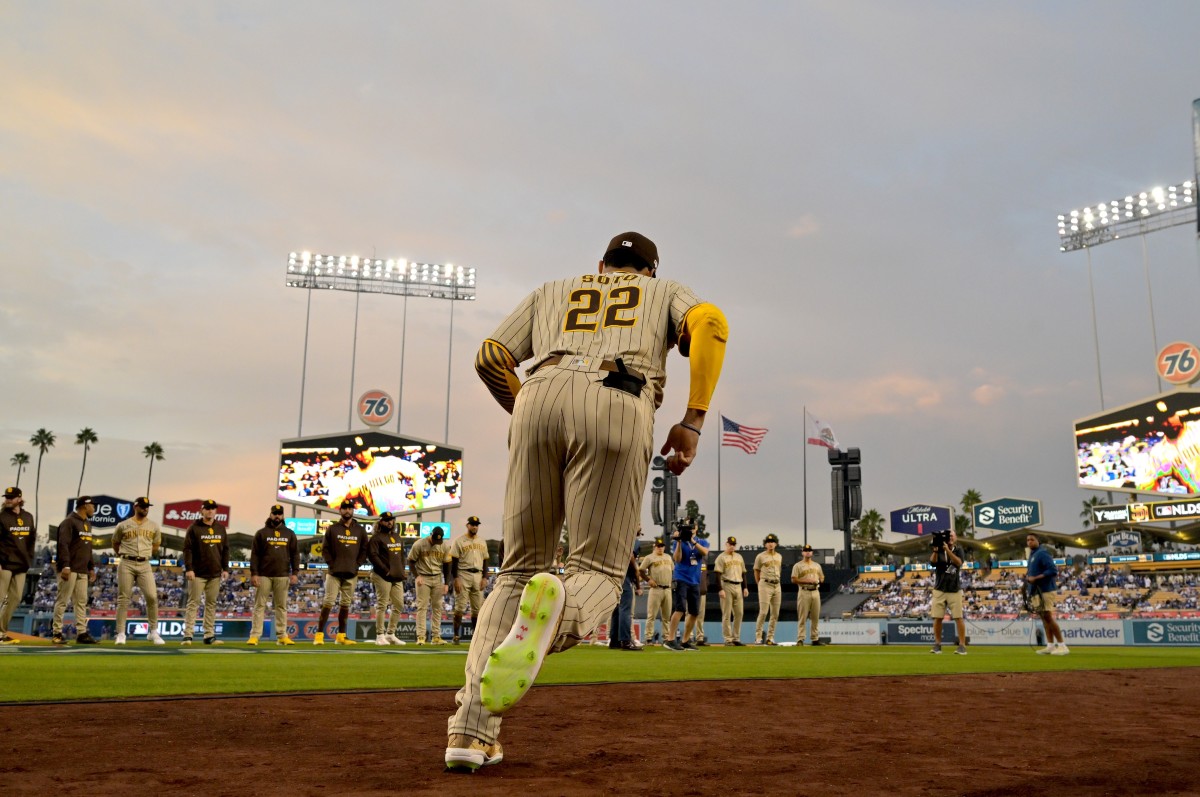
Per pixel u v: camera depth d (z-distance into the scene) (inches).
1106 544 1991.9
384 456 1706.4
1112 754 131.0
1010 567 2026.3
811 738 149.9
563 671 320.2
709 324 122.1
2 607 492.4
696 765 120.8
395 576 620.1
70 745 133.0
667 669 338.3
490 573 1174.3
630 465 116.0
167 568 2023.9
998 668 380.8
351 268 2156.7
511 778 109.0
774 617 754.8
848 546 1974.7
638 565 693.3
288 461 1676.9
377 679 263.7
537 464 119.0
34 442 4411.9
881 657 490.9
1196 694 241.3
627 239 138.3
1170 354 1656.0
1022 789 102.6
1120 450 1675.7
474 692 112.7
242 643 594.9
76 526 526.0
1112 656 555.5
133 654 388.2
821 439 1967.3
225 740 140.3
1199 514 1576.0
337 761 120.9
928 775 112.8
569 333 125.2
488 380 132.0
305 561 1953.7
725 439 1481.3
